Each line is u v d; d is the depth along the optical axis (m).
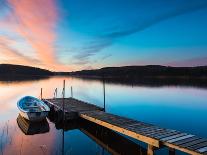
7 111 24.22
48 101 24.28
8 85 58.09
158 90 45.00
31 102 21.55
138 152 12.15
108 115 16.25
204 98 33.62
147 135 10.88
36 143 13.59
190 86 54.09
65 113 17.72
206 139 10.13
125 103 30.02
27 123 18.12
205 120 20.28
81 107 20.30
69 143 13.72
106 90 46.41
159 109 25.69
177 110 25.00
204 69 107.06
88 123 18.36
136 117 21.59
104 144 13.52
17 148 12.60
